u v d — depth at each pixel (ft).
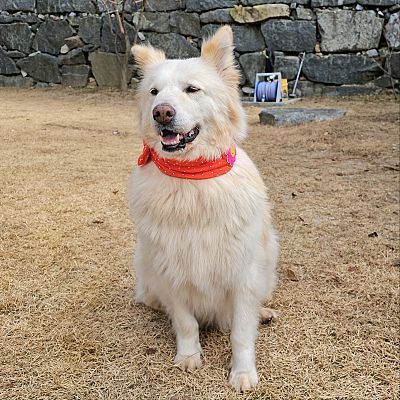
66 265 11.37
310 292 10.17
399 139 24.31
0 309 9.52
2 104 38.83
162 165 7.74
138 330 9.02
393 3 38.65
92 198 16.05
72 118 32.91
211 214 7.55
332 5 39.81
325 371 7.77
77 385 7.50
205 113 7.76
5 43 49.44
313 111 30.63
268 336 8.73
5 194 16.28
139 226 8.13
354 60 40.01
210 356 8.36
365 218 14.29
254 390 7.44
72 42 47.11
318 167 20.01
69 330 8.91
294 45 41.27
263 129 28.22
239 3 42.06
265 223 8.58
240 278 7.88
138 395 7.34
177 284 7.91
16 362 7.97
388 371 7.72
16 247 12.23
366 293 10.04
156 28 44.80
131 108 38.19
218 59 8.33
